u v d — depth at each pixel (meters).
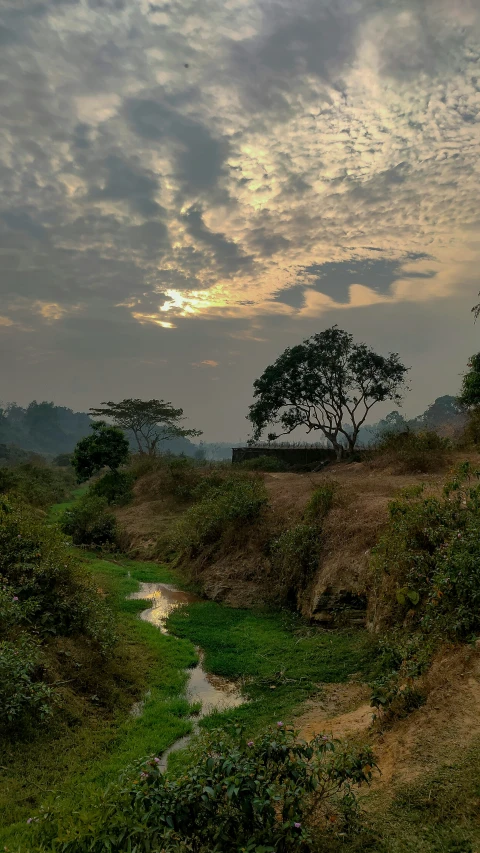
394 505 9.07
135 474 28.19
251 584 11.93
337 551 10.09
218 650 8.86
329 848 3.51
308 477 20.06
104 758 5.56
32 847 3.76
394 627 7.55
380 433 26.61
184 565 14.41
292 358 30.84
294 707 6.60
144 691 7.35
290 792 3.43
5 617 6.95
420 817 3.64
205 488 20.45
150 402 45.97
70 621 7.87
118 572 14.10
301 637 9.03
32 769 5.25
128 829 3.18
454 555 6.42
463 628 5.74
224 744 3.78
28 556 8.53
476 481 10.75
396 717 5.05
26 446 126.12
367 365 30.17
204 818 3.30
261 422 32.62
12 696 5.68
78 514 18.48
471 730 4.33
